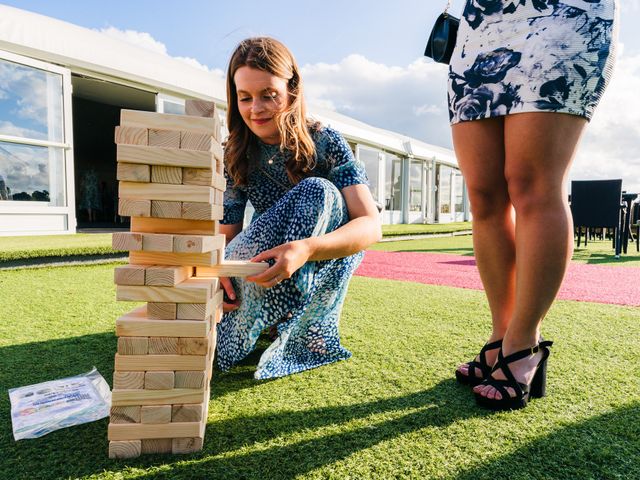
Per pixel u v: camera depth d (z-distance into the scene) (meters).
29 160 4.79
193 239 0.70
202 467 0.70
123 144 0.68
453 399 0.98
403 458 0.73
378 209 1.29
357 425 0.85
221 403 0.95
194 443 0.74
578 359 1.25
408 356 1.28
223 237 0.85
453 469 0.69
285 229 1.07
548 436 0.81
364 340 1.45
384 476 0.67
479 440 0.79
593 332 1.56
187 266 0.77
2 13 4.30
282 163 1.28
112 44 5.34
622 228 5.45
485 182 1.06
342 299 1.25
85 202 10.91
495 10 0.97
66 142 5.01
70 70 4.96
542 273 0.94
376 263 4.05
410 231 8.27
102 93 8.13
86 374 1.08
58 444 0.77
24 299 1.99
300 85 1.18
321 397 0.98
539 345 0.98
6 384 1.03
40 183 4.88
